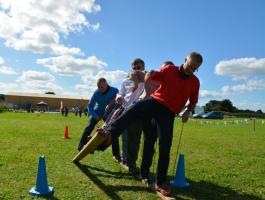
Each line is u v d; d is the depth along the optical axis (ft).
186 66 18.07
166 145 18.31
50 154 28.27
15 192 17.29
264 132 77.20
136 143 22.24
